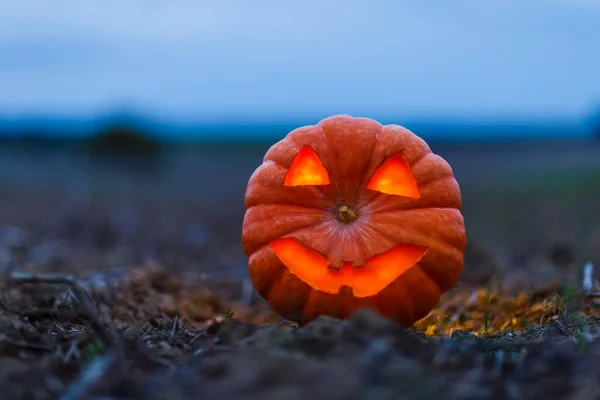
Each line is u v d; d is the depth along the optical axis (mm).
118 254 2137
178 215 3258
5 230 2453
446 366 742
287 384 674
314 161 1018
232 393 666
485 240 2279
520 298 1194
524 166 6152
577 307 1071
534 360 748
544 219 2877
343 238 962
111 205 3557
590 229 2475
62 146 7328
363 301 948
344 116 1026
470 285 1463
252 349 743
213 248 2336
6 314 992
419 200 972
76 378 738
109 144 5551
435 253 952
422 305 970
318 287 960
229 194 4250
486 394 678
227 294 1568
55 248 2176
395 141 992
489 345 836
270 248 978
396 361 709
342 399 649
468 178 5004
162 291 1357
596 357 743
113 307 1153
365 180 990
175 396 669
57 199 3738
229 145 11023
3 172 5348
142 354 777
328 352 738
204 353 784
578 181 4508
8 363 750
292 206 987
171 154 7410
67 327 972
